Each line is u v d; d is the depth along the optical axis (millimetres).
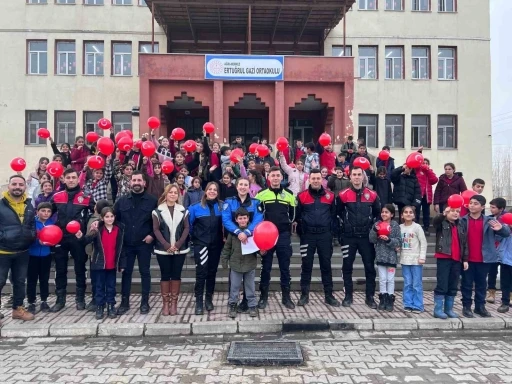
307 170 10906
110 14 22281
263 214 6754
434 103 23312
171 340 5930
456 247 6469
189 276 8500
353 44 23047
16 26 22016
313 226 6977
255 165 10055
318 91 18266
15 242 6293
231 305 6527
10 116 21797
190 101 18969
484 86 23531
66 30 22094
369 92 23141
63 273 7020
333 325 6285
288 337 6016
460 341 5871
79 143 10859
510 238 6980
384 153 9719
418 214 9992
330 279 7125
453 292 6566
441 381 4531
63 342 5879
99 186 8953
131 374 4719
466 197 7129
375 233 6840
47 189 7676
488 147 23391
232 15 19516
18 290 6461
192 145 9930
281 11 19094
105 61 22219
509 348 5590
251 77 17766
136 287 8109
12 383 4492
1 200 6363
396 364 5012
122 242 6617
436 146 23281
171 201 6645
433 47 23391
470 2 23578
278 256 6938
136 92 22234
